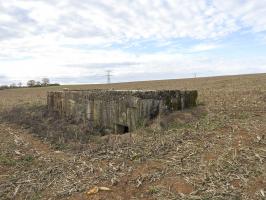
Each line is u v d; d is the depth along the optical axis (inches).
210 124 376.5
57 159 327.3
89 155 328.2
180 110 437.1
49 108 677.9
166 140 340.2
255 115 398.0
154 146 327.0
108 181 257.6
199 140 330.6
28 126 522.0
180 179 249.8
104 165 295.0
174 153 304.3
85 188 247.9
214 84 1173.1
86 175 274.4
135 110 418.6
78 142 389.7
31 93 1670.8
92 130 464.1
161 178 254.5
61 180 268.4
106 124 475.2
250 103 470.6
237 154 282.2
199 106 465.7
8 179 276.8
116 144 351.3
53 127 494.9
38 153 353.7
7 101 1047.0
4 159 328.2
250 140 312.3
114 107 457.4
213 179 243.6
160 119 399.9
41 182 267.4
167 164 280.1
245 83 1024.9
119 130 450.9
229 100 512.1
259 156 272.7
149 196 229.6
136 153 313.1
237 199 214.4
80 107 543.2
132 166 283.9
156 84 1763.0
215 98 552.1
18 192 251.3
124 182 253.3
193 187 235.6
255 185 230.4
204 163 273.0
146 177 257.6
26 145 392.5
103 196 233.5
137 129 403.9
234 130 346.3
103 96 480.7
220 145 308.7
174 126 386.9
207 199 216.7
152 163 286.5
